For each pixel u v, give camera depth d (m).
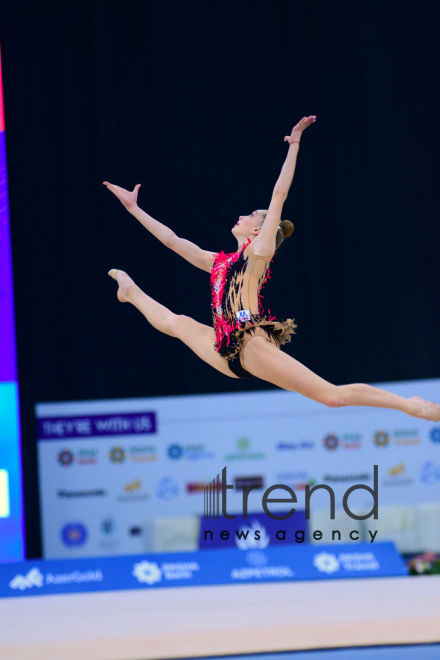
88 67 19.02
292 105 19.19
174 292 18.77
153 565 13.99
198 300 18.77
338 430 17.67
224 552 14.31
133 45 19.11
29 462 18.00
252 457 17.62
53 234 18.72
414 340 18.91
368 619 7.86
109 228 18.67
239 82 19.22
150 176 18.94
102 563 13.96
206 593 12.14
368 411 17.70
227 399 17.80
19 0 18.92
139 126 18.98
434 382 17.83
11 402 17.27
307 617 8.30
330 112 19.17
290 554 14.31
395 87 19.31
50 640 7.70
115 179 18.78
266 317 7.73
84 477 17.58
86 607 10.81
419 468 17.55
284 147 19.08
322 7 19.36
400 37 19.39
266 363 7.37
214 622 8.30
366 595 10.52
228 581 13.82
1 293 17.50
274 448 17.64
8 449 17.16
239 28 19.36
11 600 12.47
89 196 18.80
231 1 19.39
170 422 17.77
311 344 18.91
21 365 18.41
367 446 17.62
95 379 18.41
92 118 18.94
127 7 19.14
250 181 18.98
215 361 7.84
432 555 15.59
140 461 17.64
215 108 19.12
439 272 19.05
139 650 7.47
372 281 19.05
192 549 17.12
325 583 13.13
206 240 18.80
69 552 17.36
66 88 18.78
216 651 7.50
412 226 19.14
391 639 7.61
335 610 8.84
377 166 19.16
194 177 18.95
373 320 19.00
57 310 18.61
